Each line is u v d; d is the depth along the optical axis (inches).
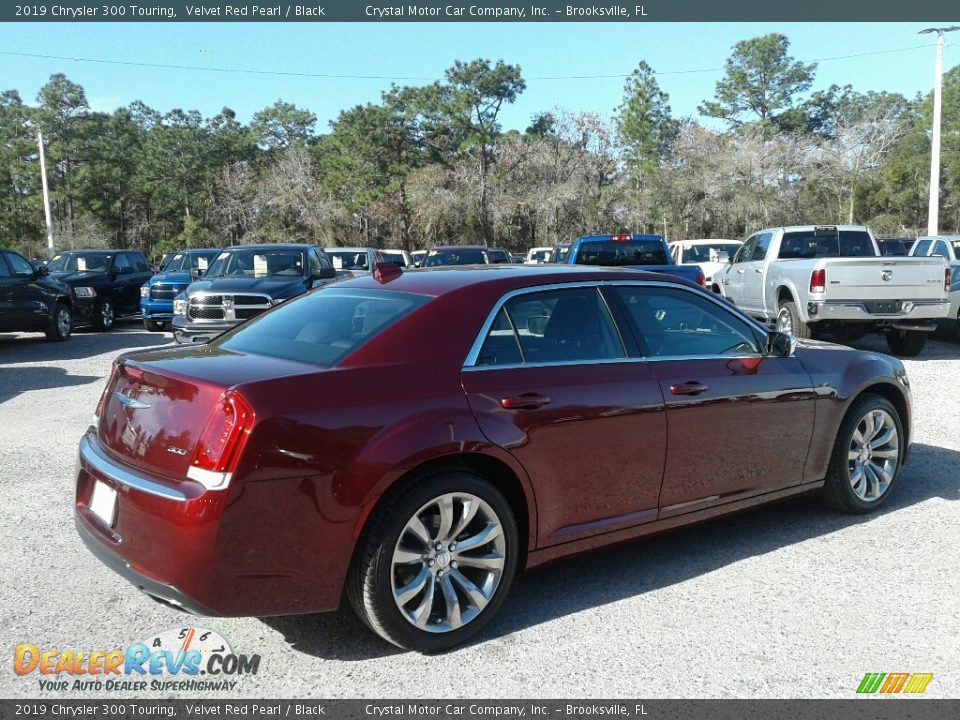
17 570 179.6
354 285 178.9
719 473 181.9
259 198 2810.0
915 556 185.8
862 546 192.5
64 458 275.6
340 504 133.0
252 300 480.1
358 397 137.6
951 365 466.9
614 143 2706.7
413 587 140.8
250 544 128.1
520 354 157.4
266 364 144.1
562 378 158.7
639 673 137.3
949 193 2527.1
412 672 138.3
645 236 579.2
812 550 190.4
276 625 156.0
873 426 213.3
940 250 645.3
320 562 133.2
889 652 143.6
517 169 2428.6
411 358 146.5
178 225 3378.4
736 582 173.2
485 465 151.6
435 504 142.9
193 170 3260.3
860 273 463.2
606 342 169.5
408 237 2684.5
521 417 151.2
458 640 145.9
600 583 173.9
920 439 292.4
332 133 3002.0
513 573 153.2
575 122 2511.1
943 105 2736.2
